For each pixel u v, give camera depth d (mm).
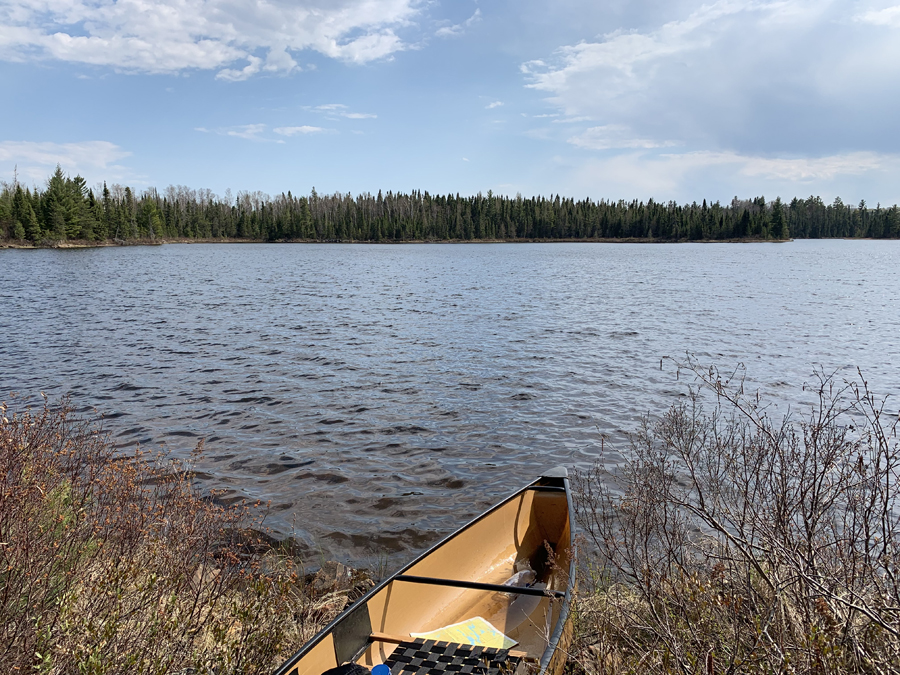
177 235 150375
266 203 180250
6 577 2967
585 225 168625
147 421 10664
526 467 8734
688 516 4754
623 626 3707
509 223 171625
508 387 13227
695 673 2725
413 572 4258
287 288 38219
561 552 5309
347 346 18031
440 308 27906
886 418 9695
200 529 4535
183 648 3186
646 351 17391
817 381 13508
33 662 2730
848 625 2715
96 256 81688
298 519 6977
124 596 3303
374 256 90688
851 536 3322
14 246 103625
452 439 9898
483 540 5062
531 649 4121
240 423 10602
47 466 4250
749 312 26469
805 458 3967
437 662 3604
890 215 191625
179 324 22281
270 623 3676
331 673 3021
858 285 40469
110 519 3861
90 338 19203
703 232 157625
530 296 33656
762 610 3137
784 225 159125
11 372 14445
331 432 10188
